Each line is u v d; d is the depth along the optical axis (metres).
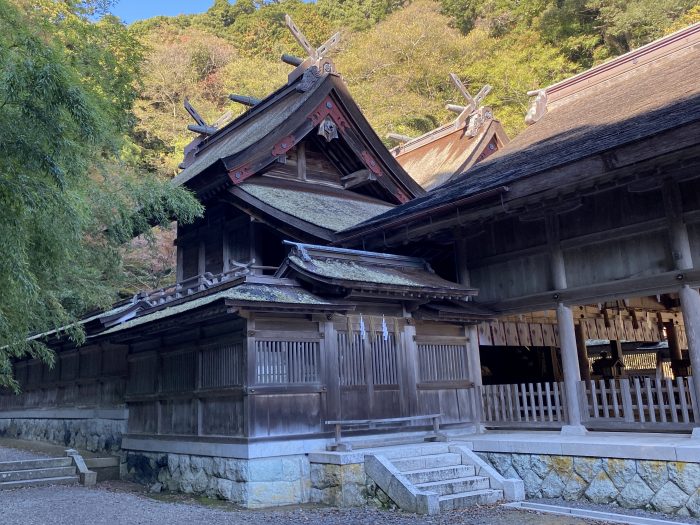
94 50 15.57
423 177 25.61
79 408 15.37
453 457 9.31
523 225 11.31
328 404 9.46
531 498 8.62
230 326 9.44
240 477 8.80
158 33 52.62
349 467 8.59
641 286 9.48
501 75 37.72
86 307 14.77
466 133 26.09
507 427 10.90
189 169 19.88
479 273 11.95
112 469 12.36
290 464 8.96
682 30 14.45
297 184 15.76
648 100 11.58
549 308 10.71
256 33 58.38
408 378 10.48
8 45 7.18
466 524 7.08
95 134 7.16
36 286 6.96
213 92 44.94
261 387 8.88
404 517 7.61
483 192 10.02
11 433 19.61
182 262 17.16
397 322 10.53
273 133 14.70
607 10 36.12
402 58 42.03
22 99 6.51
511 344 12.29
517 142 15.43
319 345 9.58
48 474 11.92
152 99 40.69
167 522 7.67
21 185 6.14
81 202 8.66
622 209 9.85
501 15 45.12
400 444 9.90
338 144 16.39
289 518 7.78
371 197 17.42
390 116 38.81
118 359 13.66
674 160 8.27
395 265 11.34
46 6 15.88
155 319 9.87
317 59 16.70
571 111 15.42
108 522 7.77
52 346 16.64
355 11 55.88
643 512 7.33
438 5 47.81
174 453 10.64
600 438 8.82
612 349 16.64
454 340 11.34
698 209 8.94
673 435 8.62
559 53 38.69
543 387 16.75
